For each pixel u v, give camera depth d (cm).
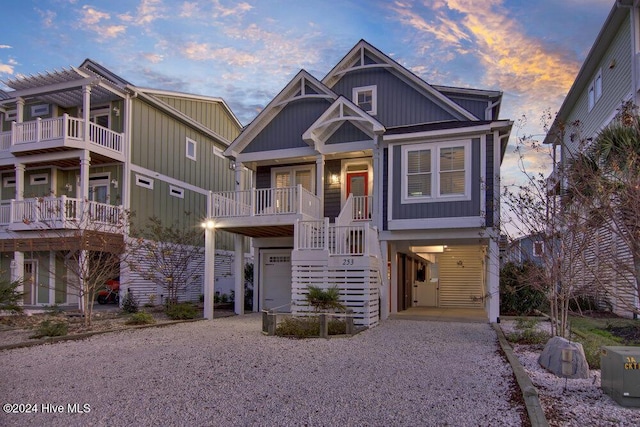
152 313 1527
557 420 463
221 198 1445
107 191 1848
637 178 594
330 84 1611
